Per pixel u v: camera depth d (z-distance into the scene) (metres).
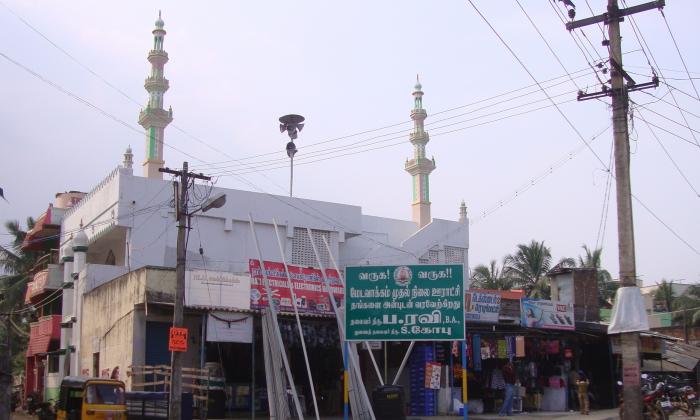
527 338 26.81
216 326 21.55
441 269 18.83
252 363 22.27
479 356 24.86
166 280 22.64
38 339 34.88
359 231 36.31
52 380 32.50
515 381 24.73
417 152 47.97
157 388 22.25
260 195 33.19
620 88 16.06
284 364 21.39
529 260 54.59
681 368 35.22
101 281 28.62
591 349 29.84
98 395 18.77
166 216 30.28
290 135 36.84
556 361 27.38
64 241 37.16
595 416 23.72
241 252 32.12
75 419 18.80
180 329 18.78
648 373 34.75
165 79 39.41
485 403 26.08
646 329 15.05
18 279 44.66
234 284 22.86
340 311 22.56
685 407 25.77
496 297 25.81
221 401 22.27
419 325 18.69
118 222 29.22
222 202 20.34
